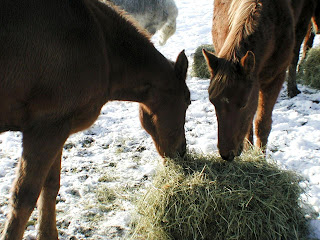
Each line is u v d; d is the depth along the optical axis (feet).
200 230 7.67
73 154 11.65
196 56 18.48
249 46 8.54
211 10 32.50
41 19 6.38
